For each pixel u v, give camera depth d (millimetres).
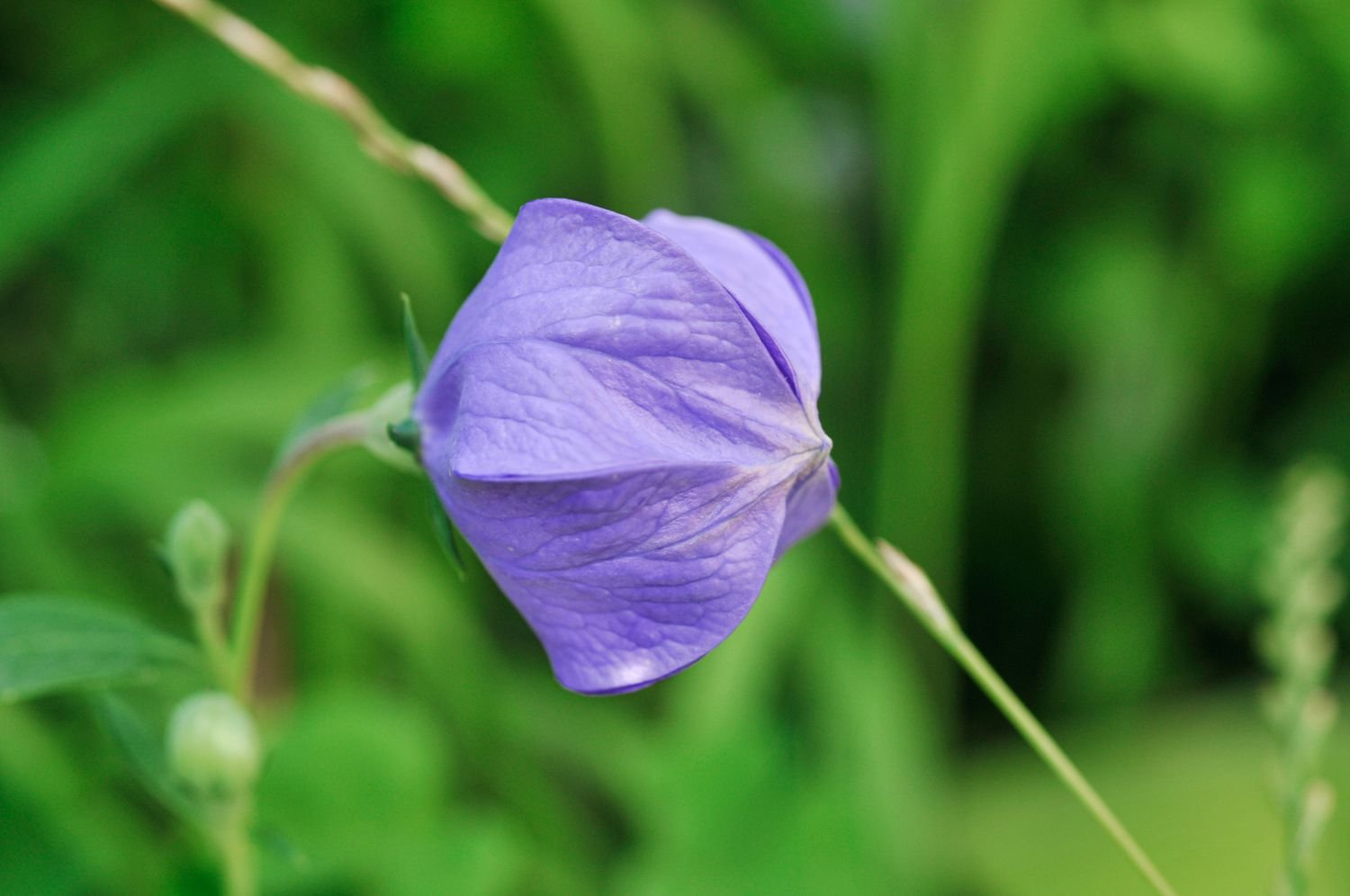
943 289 487
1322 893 422
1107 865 452
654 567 292
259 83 466
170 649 324
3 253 438
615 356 292
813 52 571
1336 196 538
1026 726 316
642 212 507
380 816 365
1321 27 525
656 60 509
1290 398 591
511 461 293
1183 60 514
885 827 434
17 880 370
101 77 515
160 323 513
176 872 345
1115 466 531
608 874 484
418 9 502
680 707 435
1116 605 537
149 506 427
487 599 524
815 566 492
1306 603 329
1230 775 478
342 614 451
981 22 482
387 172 474
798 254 538
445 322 477
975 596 591
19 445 460
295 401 454
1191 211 557
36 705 402
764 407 292
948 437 508
